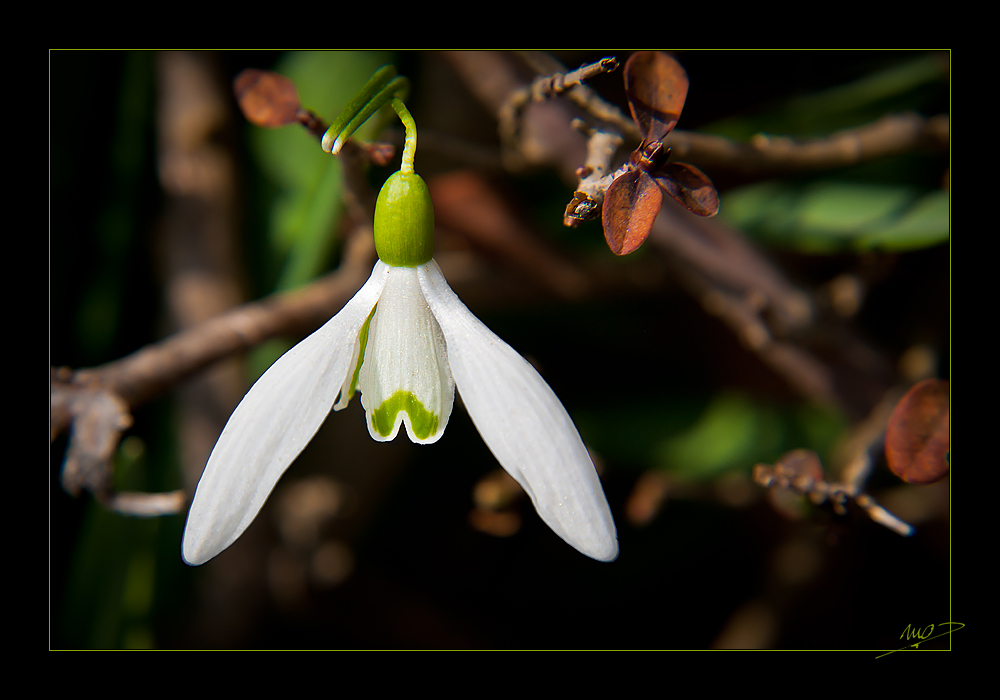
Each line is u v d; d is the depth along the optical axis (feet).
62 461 0.65
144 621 0.65
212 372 0.67
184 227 0.67
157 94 0.70
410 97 0.69
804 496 0.55
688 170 0.49
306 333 0.62
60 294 0.67
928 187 0.66
